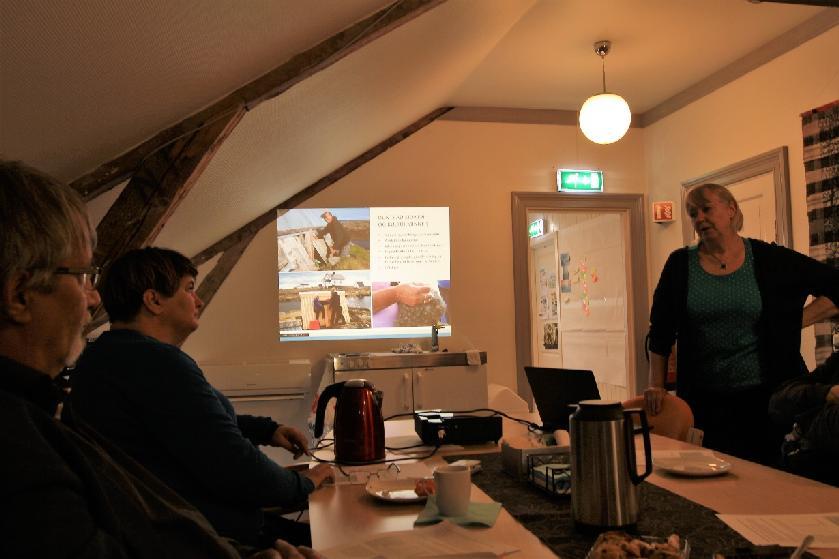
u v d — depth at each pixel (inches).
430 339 199.3
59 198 30.3
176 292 65.1
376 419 78.7
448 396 177.6
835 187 139.9
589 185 210.7
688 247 103.0
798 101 154.7
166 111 81.4
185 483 57.8
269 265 192.4
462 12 116.5
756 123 167.9
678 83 191.9
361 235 197.6
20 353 29.6
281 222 193.3
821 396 72.1
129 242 86.5
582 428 48.3
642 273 212.5
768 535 46.5
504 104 206.4
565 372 81.8
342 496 63.1
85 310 31.5
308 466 79.3
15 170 29.9
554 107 210.2
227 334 189.5
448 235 201.9
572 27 153.7
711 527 48.5
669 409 91.7
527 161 209.0
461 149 205.0
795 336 95.0
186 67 72.7
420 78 144.8
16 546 24.1
